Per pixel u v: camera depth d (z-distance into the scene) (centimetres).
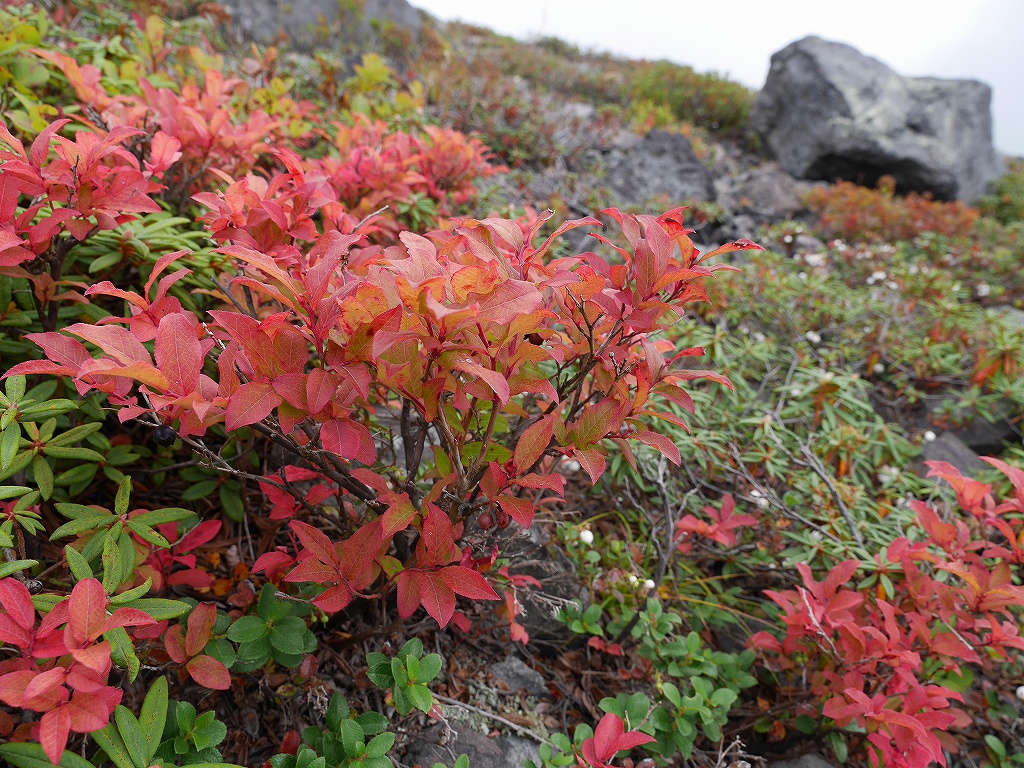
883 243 215
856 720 58
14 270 47
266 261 37
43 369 35
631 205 194
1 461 42
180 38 125
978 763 67
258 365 39
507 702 59
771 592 61
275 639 47
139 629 44
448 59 243
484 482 43
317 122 115
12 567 37
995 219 312
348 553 44
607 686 63
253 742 50
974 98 326
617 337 47
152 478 60
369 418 60
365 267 49
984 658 69
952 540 61
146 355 37
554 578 65
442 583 43
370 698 54
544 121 215
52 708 33
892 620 54
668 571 75
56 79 75
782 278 142
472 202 114
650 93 381
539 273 46
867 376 132
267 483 51
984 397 116
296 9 265
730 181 292
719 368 102
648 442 46
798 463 87
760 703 65
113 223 49
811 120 321
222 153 68
